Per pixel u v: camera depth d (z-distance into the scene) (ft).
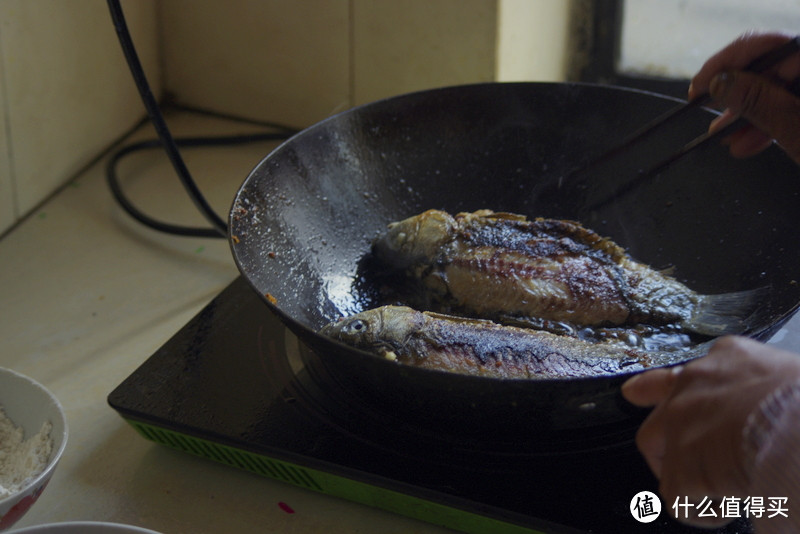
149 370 2.43
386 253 2.63
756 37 2.41
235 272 2.91
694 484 1.59
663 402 1.69
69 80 3.15
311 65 3.38
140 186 3.24
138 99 3.49
